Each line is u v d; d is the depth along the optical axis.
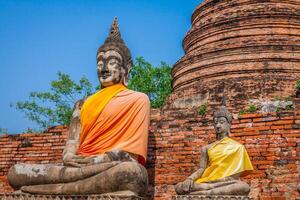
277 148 11.89
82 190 6.54
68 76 28.61
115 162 6.55
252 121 12.34
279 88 16.55
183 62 19.34
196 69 18.73
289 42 17.72
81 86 28.72
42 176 6.82
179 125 13.10
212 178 9.46
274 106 15.59
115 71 7.80
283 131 11.99
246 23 18.67
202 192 9.33
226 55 18.09
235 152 9.54
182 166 12.62
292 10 18.62
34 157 13.89
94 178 6.51
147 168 12.84
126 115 7.40
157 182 12.64
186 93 18.05
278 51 17.61
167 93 29.41
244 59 17.77
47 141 13.96
